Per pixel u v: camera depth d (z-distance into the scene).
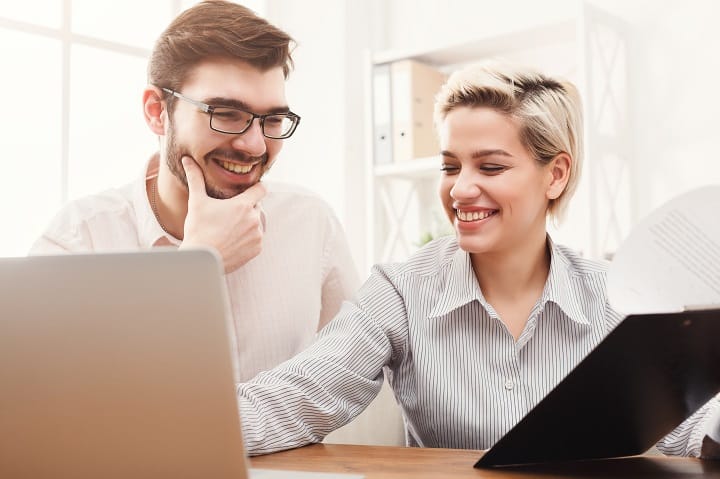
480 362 1.24
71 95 2.83
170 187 1.56
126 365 0.68
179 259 0.64
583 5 2.54
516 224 1.17
